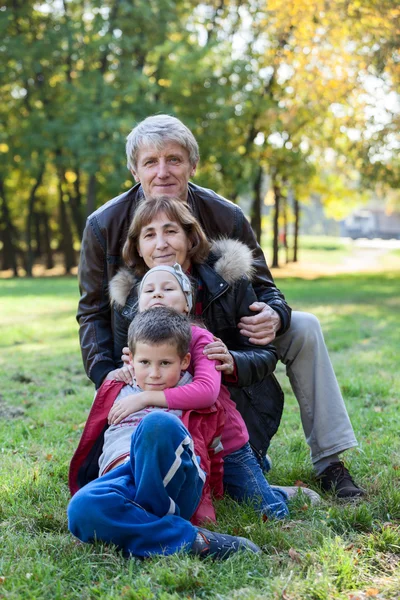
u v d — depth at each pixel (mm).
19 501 3320
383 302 15883
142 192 3471
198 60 25781
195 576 2402
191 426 2848
